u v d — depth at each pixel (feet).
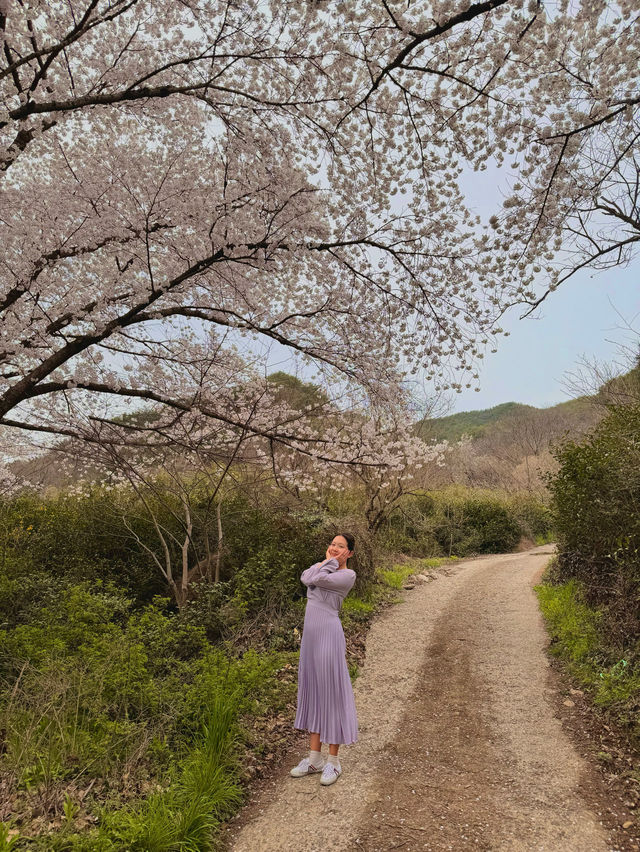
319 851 9.64
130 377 22.50
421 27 13.69
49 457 29.94
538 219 16.30
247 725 13.93
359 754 13.35
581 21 12.78
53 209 19.06
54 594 20.85
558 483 26.32
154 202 17.26
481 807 10.93
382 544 41.42
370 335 20.89
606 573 21.75
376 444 22.82
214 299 21.50
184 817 9.87
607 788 11.57
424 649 21.63
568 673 18.34
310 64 15.65
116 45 18.04
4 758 11.17
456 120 15.78
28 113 14.64
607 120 14.44
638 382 38.29
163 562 26.76
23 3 14.26
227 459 24.90
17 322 18.79
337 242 18.72
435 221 17.99
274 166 17.44
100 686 13.41
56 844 8.82
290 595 25.00
